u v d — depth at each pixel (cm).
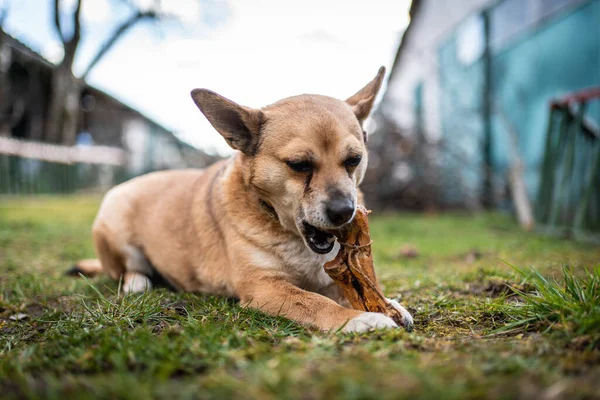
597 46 134
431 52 251
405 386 27
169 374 31
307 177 52
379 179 214
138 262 73
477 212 190
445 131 236
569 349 35
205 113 55
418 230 146
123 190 76
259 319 48
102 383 29
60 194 295
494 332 42
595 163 109
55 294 65
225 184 59
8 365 34
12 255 98
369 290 46
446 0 224
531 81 169
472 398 26
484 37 196
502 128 185
